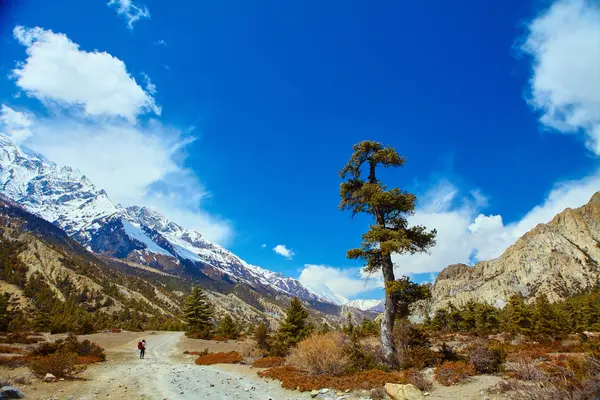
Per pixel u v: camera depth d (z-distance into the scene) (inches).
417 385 492.4
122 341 2113.7
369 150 882.8
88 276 7047.2
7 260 5659.5
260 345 1412.4
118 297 6707.7
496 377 520.4
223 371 834.2
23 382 537.3
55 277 6195.9
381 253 780.6
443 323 2341.3
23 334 1732.3
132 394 493.0
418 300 765.9
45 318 2541.8
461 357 679.1
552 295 7130.9
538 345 1007.0
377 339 1640.0
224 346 1953.7
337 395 481.7
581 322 2290.8
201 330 2817.4
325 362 643.5
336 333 772.6
